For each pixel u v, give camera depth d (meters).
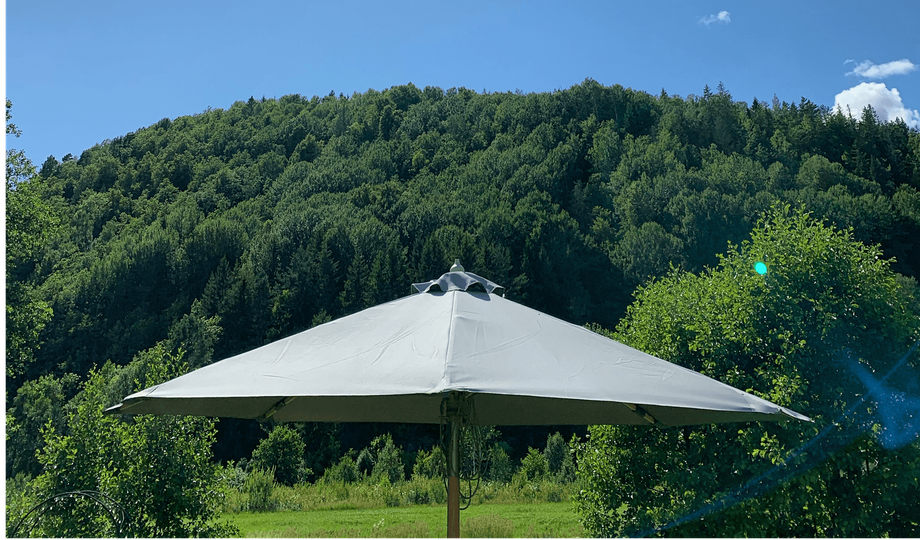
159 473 6.37
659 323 7.37
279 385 2.67
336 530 13.36
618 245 68.00
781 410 2.84
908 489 6.09
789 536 6.13
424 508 18.14
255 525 14.39
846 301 6.61
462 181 87.56
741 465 6.02
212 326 53.25
